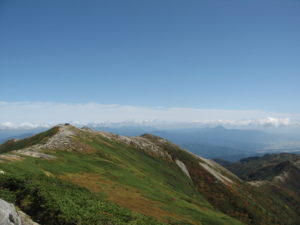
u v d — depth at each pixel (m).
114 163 78.88
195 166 142.62
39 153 64.06
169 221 39.94
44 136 101.81
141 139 162.75
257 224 92.56
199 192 112.06
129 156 112.19
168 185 91.44
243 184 151.62
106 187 50.06
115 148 112.81
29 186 25.88
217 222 51.03
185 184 109.75
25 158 52.78
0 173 29.00
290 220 123.50
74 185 38.44
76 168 60.06
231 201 105.19
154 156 135.38
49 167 52.62
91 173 59.81
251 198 120.50
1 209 16.23
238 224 57.22
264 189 188.12
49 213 22.08
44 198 23.78
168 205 51.72
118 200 43.31
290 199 179.00
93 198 33.34
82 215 23.44
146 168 105.88
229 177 154.25
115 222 25.00
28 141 105.31
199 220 48.72
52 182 35.16
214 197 108.06
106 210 28.81
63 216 21.80
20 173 38.69
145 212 40.91
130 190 54.16
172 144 174.88
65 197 27.00
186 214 49.62
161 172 111.38
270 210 123.06
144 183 65.81
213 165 169.38
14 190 25.36
